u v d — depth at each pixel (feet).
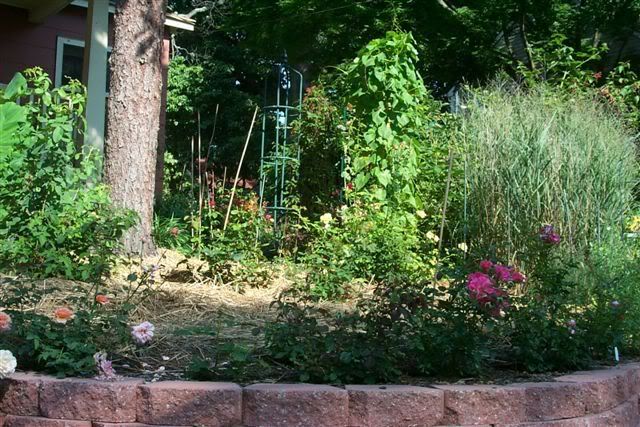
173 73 73.10
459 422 9.73
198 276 18.60
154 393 9.34
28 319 10.79
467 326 11.00
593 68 52.01
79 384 9.47
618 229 21.39
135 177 22.61
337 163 26.37
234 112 74.49
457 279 11.26
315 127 26.66
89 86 28.78
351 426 9.47
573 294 14.83
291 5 47.83
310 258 19.15
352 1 47.75
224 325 13.80
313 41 50.24
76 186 19.76
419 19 49.08
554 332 11.91
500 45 57.57
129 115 22.79
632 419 11.66
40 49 38.27
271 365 11.07
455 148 24.41
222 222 24.11
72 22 39.32
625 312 13.47
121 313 11.24
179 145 73.67
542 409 10.14
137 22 22.95
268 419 9.32
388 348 10.60
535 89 26.13
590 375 11.28
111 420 9.37
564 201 20.67
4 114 18.07
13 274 16.49
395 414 9.52
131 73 22.89
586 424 10.43
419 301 10.84
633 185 22.75
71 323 10.80
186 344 12.10
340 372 10.33
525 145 21.39
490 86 27.66
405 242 20.40
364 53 22.66
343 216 21.66
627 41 53.62
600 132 22.76
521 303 12.28
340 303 17.12
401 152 22.47
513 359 12.17
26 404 9.61
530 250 16.31
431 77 53.83
